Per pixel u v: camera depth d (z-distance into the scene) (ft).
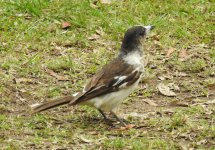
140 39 43.24
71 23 59.31
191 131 41.45
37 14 60.13
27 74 51.08
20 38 56.90
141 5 62.59
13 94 47.67
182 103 46.39
